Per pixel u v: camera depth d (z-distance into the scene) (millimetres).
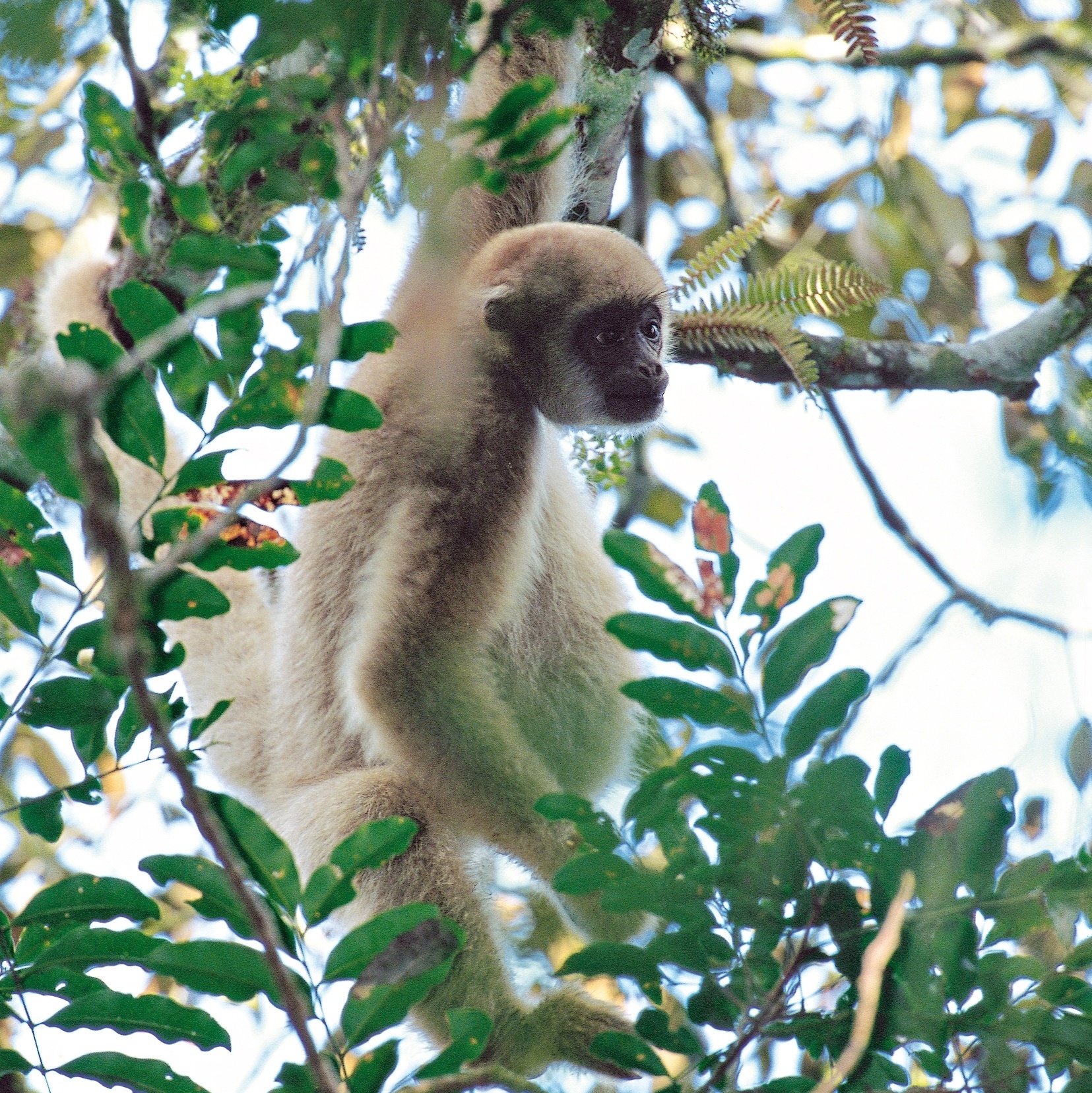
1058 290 15180
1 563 7914
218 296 7199
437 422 12727
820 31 18422
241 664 14359
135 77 9539
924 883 7789
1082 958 7879
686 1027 8242
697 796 7906
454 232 14062
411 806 12375
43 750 14773
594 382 14102
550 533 14297
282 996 7074
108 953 7867
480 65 12195
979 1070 7859
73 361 7305
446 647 12250
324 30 7383
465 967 11562
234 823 7688
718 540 7836
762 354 13398
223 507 7961
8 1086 8125
